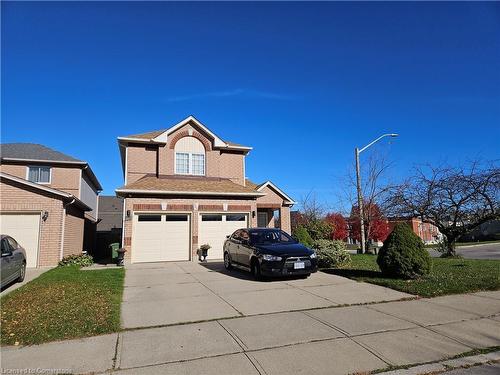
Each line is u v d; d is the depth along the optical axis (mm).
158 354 5031
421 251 10344
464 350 5141
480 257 23391
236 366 4633
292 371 4488
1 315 6941
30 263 15055
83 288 9523
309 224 27094
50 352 5125
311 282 10328
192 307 7559
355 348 5199
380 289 9227
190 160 19844
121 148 20391
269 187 24281
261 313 7047
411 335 5730
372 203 22656
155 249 16766
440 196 19438
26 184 15219
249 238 12133
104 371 4523
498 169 17859
